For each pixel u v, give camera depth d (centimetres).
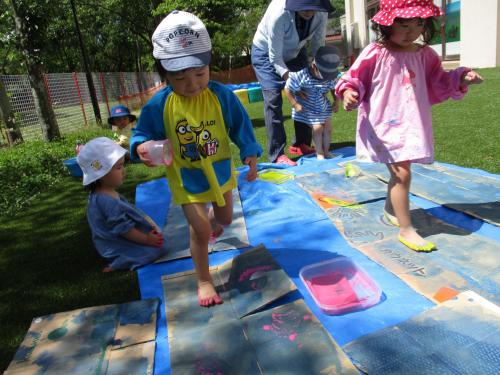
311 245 284
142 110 230
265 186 397
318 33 484
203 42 208
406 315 203
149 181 467
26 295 268
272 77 484
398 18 244
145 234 287
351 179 389
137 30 2420
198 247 228
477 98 801
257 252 271
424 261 245
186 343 201
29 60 859
